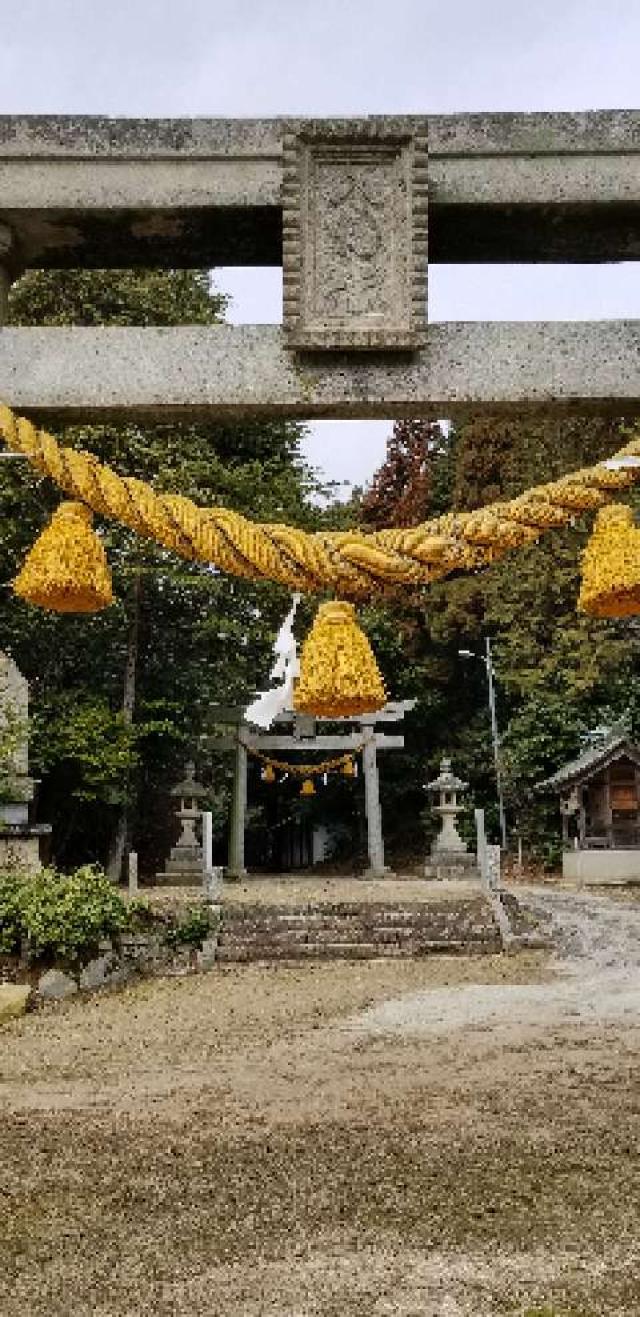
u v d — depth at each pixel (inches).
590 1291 126.0
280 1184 168.2
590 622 860.0
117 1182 170.4
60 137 150.0
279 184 149.8
